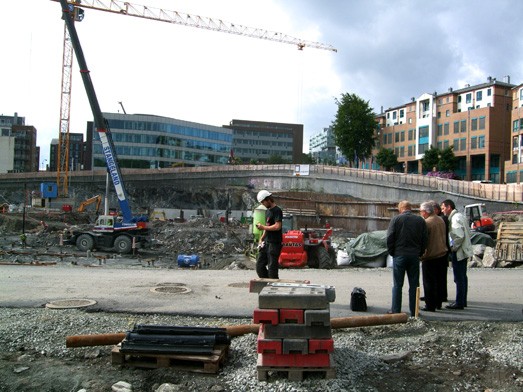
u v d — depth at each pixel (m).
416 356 6.03
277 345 5.11
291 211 57.03
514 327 7.39
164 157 115.00
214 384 5.11
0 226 47.94
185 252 38.03
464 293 8.54
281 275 13.73
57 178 84.88
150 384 5.19
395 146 94.56
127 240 33.47
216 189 77.50
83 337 5.96
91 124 134.62
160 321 7.49
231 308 8.33
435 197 55.28
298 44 110.56
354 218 57.66
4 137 129.00
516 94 70.94
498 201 49.91
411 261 7.73
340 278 13.04
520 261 17.39
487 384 5.26
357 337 6.63
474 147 76.38
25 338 6.53
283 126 175.50
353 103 86.31
